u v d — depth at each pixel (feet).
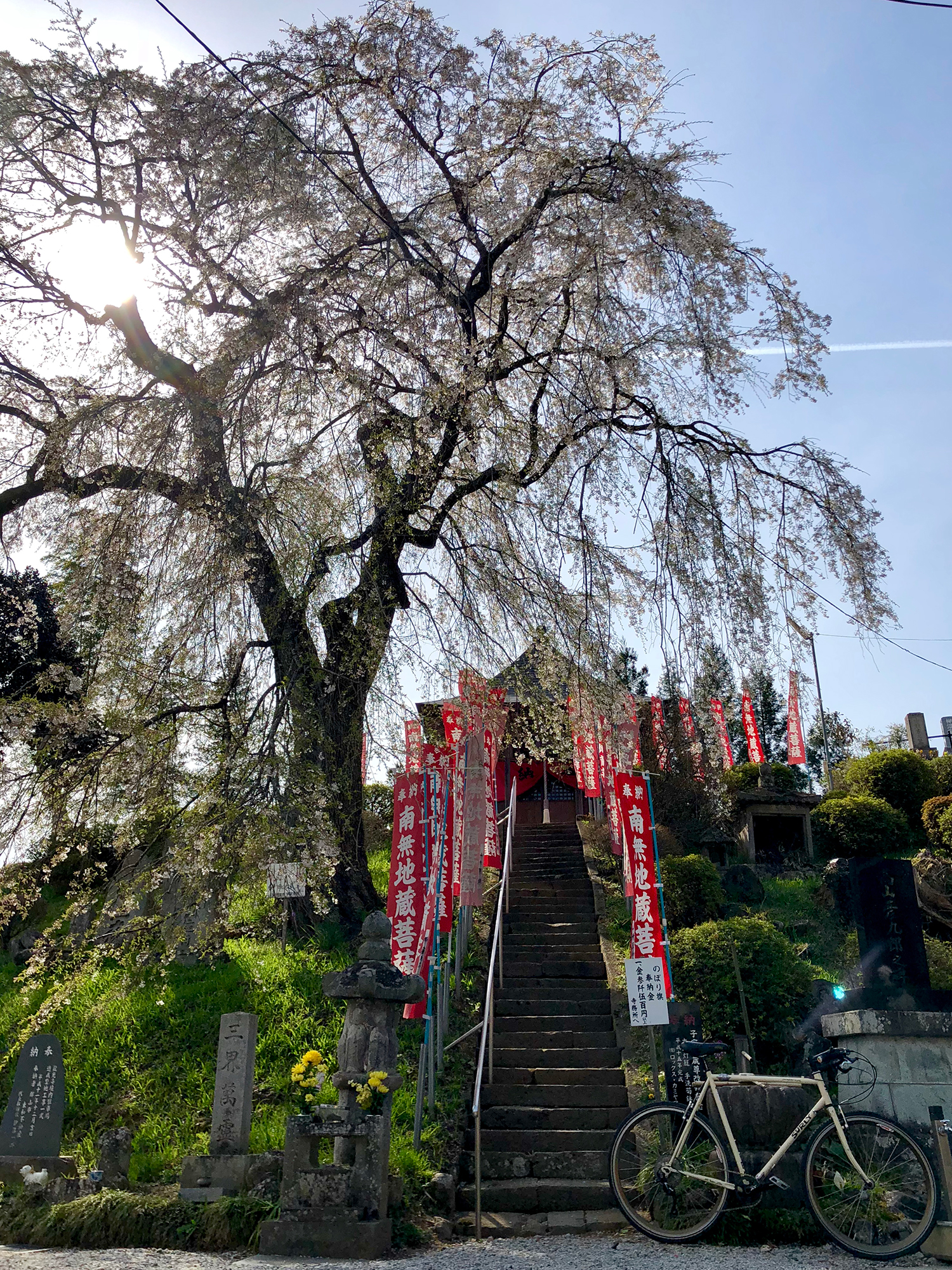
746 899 48.03
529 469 30.99
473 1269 17.13
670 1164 19.86
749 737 61.41
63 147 32.48
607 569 28.94
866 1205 18.03
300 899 39.73
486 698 30.81
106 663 29.14
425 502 30.81
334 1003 32.86
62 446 29.32
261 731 29.14
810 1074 27.48
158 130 30.60
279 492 27.89
